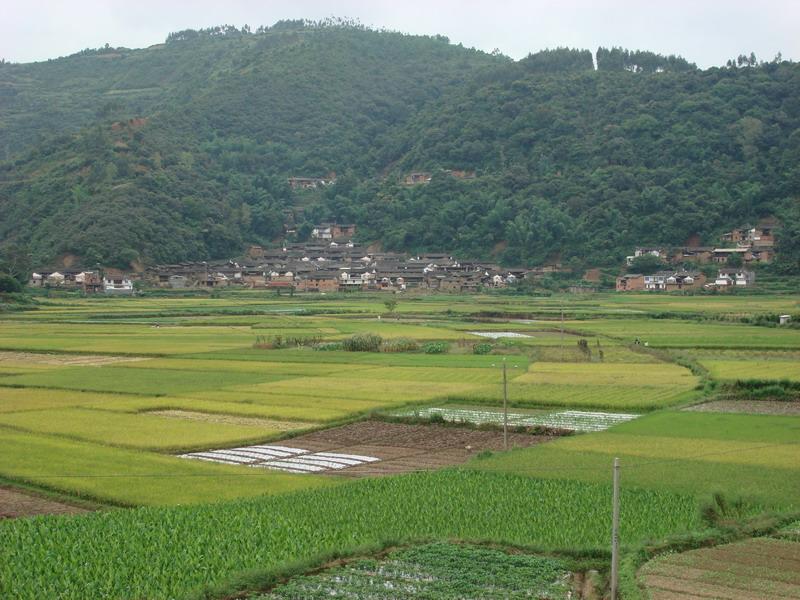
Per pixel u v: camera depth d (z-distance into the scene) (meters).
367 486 40.47
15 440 51.66
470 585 28.16
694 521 34.34
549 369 84.56
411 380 78.50
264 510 36.12
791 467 43.59
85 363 91.69
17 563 29.30
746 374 72.94
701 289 187.25
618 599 26.50
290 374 83.19
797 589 27.27
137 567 29.09
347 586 28.11
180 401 67.25
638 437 51.88
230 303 173.00
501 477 42.12
